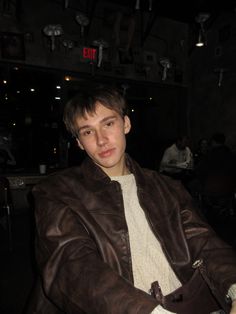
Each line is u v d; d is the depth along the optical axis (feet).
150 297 2.10
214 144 13.91
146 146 25.63
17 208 16.39
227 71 19.94
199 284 2.99
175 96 23.61
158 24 21.08
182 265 3.06
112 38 18.90
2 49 15.49
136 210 3.22
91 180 3.10
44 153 18.11
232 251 3.09
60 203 2.79
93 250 2.54
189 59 22.86
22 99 17.39
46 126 18.08
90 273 2.27
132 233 3.04
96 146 2.98
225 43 20.15
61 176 3.15
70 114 3.09
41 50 16.58
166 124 24.86
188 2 18.72
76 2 17.53
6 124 17.08
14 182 15.21
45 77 17.80
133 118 26.99
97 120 2.95
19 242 12.08
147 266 2.96
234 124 19.83
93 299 2.14
